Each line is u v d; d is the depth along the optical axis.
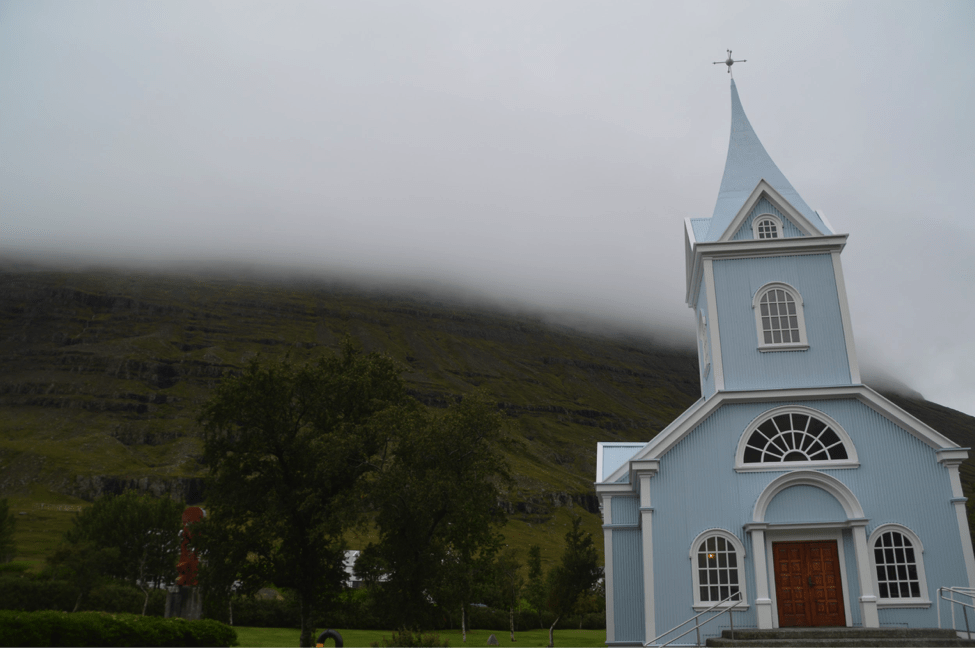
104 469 194.75
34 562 96.75
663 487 30.39
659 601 29.08
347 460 41.56
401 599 37.19
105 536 86.75
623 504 35.09
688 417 30.97
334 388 42.94
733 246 33.47
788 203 34.12
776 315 32.78
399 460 38.59
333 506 37.94
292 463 42.81
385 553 39.69
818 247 32.97
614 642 33.31
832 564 28.78
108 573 77.50
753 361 32.22
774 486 29.61
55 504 170.38
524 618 79.44
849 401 30.56
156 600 58.78
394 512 37.16
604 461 40.44
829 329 32.16
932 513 28.75
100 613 23.70
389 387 45.34
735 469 30.31
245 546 39.69
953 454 28.89
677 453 30.80
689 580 29.23
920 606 27.66
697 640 27.84
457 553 42.50
